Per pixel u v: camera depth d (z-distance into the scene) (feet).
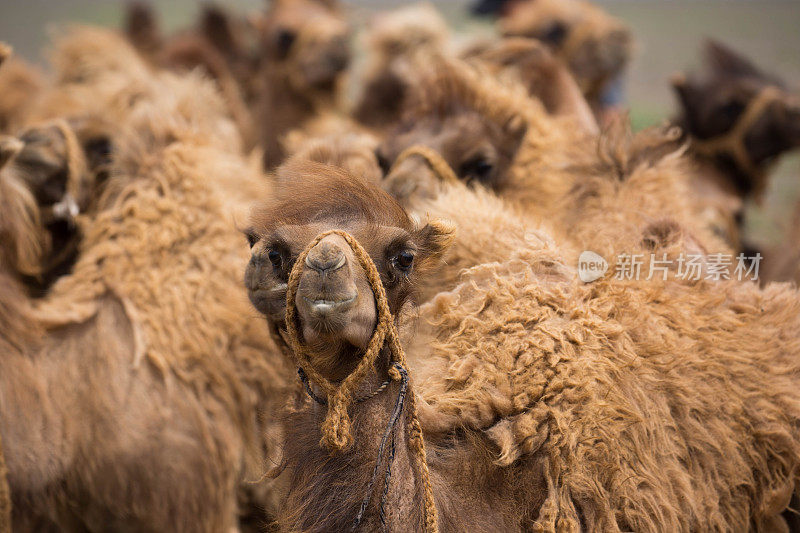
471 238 22.21
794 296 22.17
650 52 146.82
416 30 58.29
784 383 20.31
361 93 60.70
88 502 27.25
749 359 20.35
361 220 16.94
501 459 17.85
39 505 26.48
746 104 50.72
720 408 19.74
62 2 210.79
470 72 32.83
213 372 28.35
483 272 20.74
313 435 17.06
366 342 15.75
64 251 31.53
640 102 104.17
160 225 29.43
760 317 21.56
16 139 28.89
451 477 17.83
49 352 27.22
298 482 17.15
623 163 26.32
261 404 29.04
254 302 18.12
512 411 18.56
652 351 19.69
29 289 30.19
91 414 26.89
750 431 19.88
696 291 21.50
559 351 18.99
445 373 19.34
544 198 29.89
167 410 27.58
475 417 18.47
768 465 20.07
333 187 17.30
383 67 58.18
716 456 19.36
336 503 16.49
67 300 28.17
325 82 61.93
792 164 76.79
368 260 15.78
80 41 50.85
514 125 31.83
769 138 51.01
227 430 28.60
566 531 17.66
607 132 27.25
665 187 26.25
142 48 67.15
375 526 16.29
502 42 43.86
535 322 19.48
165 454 27.50
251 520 30.68
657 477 18.51
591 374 18.80
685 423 19.34
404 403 16.70
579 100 38.55
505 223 22.36
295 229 16.48
